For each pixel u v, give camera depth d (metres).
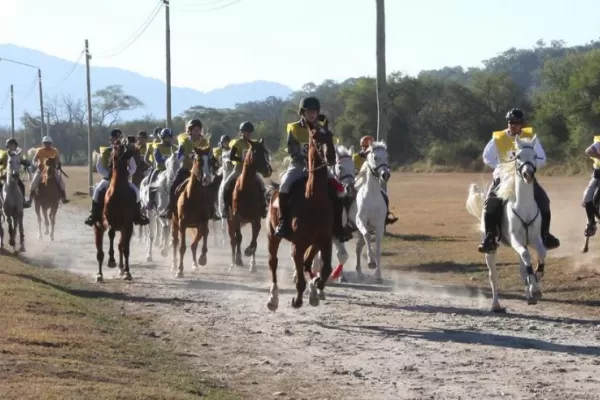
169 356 12.15
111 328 13.65
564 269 19.58
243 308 16.17
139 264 22.98
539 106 78.94
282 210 14.12
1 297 14.87
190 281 19.66
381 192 19.41
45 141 30.27
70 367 10.36
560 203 40.00
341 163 19.00
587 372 11.40
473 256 22.67
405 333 13.96
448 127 90.31
